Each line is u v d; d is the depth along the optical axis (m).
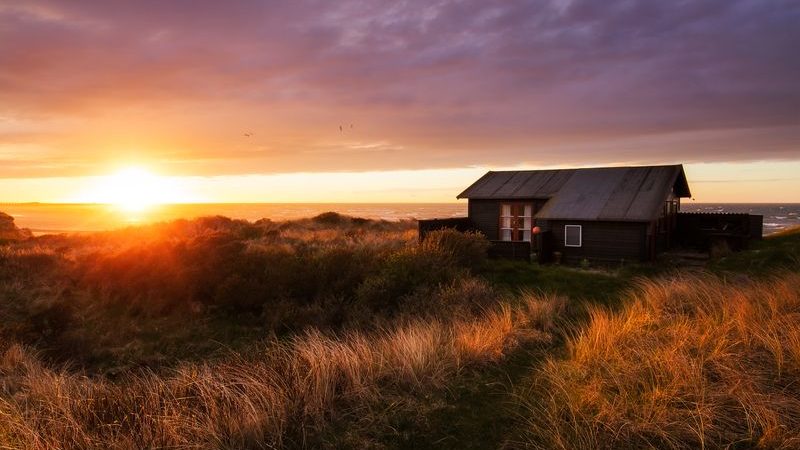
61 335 10.82
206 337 11.51
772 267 14.51
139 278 14.41
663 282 11.19
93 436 4.59
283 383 5.61
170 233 32.50
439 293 11.70
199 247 16.58
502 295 12.38
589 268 17.25
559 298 11.40
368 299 11.82
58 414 5.22
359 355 6.65
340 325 11.18
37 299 14.23
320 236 26.27
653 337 7.02
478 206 22.38
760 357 6.00
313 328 10.62
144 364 9.97
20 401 6.04
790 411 4.66
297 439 4.78
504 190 21.88
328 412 5.32
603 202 18.77
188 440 4.52
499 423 5.05
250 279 13.37
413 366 6.30
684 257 18.20
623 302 10.77
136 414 4.85
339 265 14.07
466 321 9.33
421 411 5.34
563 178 21.69
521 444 4.56
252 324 12.07
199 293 13.56
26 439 4.48
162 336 11.70
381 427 5.02
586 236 18.44
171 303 13.41
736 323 7.04
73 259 19.88
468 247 16.47
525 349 7.64
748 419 4.46
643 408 4.85
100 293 14.76
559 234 18.95
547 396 5.58
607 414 4.80
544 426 4.85
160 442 4.45
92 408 5.32
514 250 18.12
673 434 4.45
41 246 26.61
